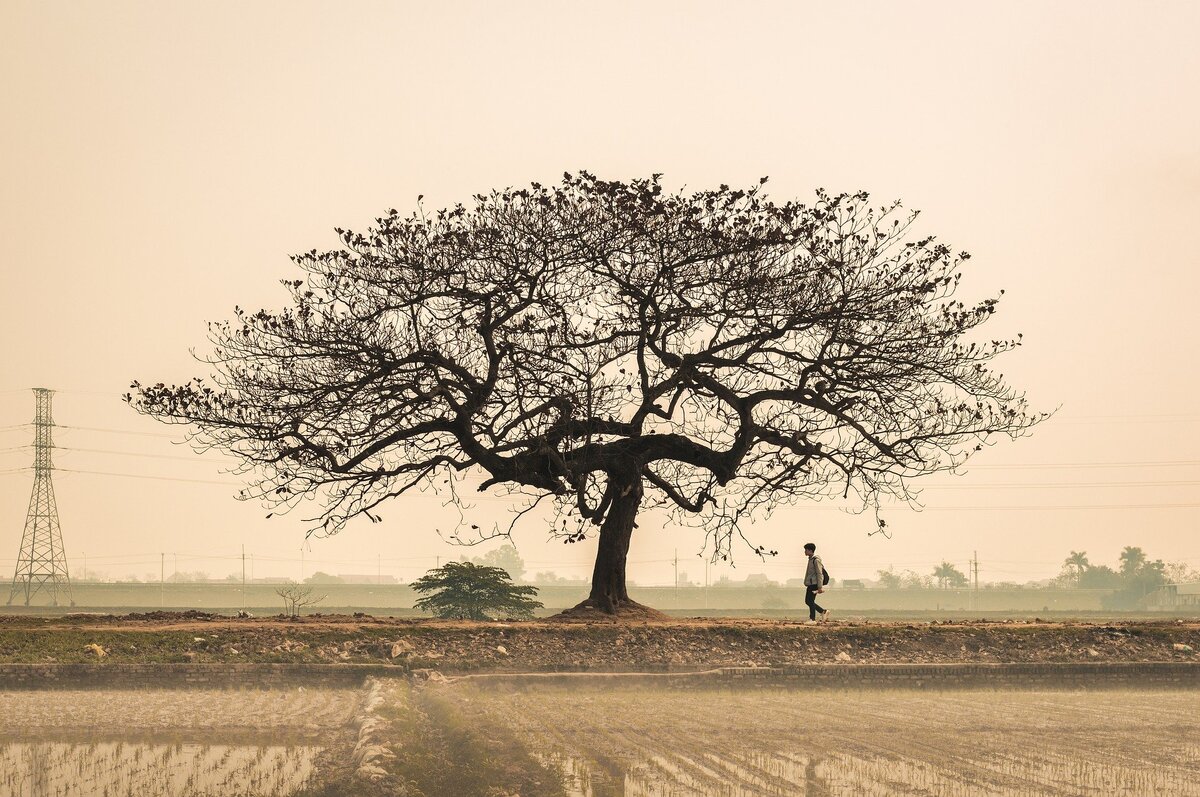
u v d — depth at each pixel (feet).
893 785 32.48
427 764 34.78
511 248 89.66
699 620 91.97
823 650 78.95
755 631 81.15
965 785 32.58
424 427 89.25
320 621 85.87
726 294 90.84
